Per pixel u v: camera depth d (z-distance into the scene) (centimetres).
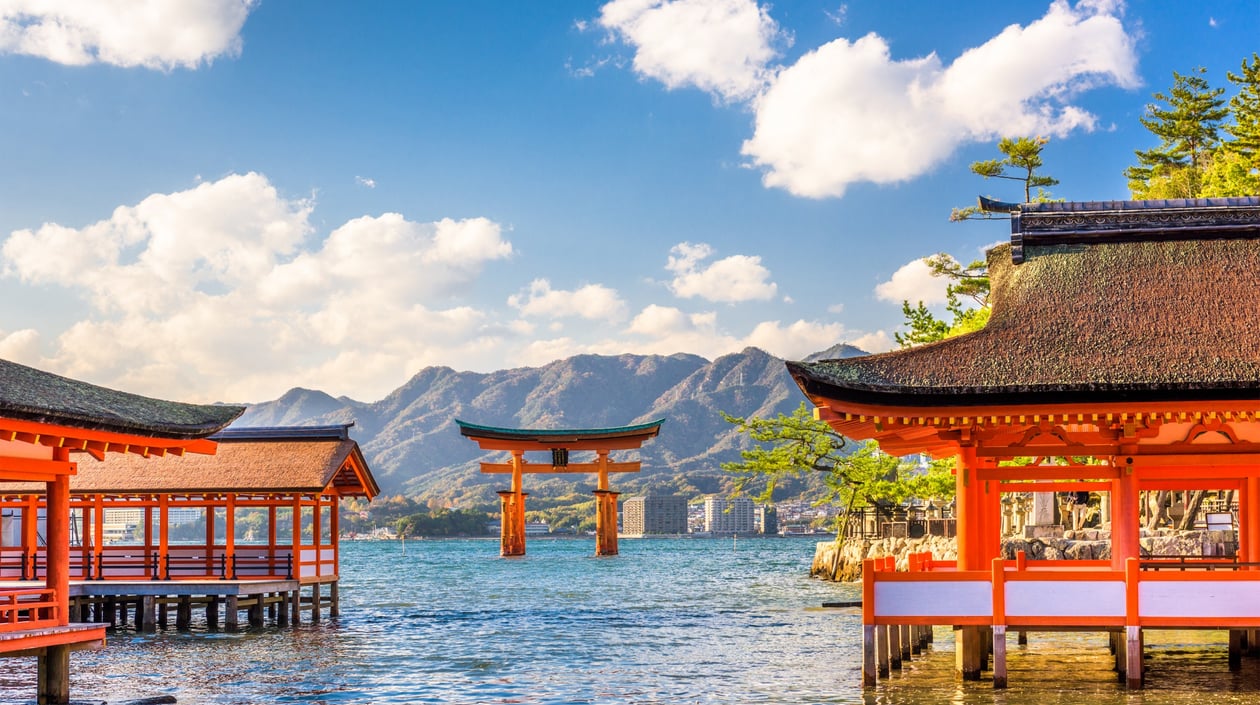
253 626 4250
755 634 4106
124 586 4038
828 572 8000
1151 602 2258
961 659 2553
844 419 2456
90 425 2159
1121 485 2423
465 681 2945
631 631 4309
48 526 2227
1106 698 2325
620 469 15225
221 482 4234
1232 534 4731
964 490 2431
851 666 3102
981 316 5941
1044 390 2209
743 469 7556
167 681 2945
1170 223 2573
